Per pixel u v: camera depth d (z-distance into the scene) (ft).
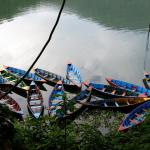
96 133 23.91
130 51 121.80
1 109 19.88
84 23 168.66
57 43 133.90
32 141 23.88
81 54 119.96
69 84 91.66
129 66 107.04
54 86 95.14
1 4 207.41
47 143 22.97
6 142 18.60
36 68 103.40
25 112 76.69
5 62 114.62
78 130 26.00
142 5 211.82
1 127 18.94
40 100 80.28
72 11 198.39
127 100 78.74
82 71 104.37
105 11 198.70
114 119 70.38
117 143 23.16
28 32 151.43
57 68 108.27
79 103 75.36
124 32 149.48
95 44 131.75
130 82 95.35
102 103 77.05
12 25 162.61
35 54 121.90
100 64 109.60
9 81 94.79
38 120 26.40
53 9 201.05
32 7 203.92
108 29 156.04
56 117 26.78
